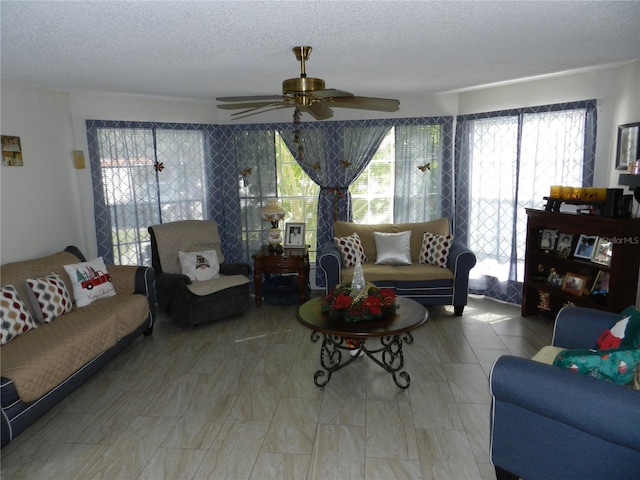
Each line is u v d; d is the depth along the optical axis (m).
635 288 3.49
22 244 3.88
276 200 5.11
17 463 2.40
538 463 1.95
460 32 2.50
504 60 3.28
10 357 2.67
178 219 5.20
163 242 4.62
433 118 5.04
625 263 3.42
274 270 4.87
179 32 2.40
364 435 2.59
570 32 2.58
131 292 4.00
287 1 1.96
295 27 2.34
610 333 2.28
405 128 5.12
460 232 5.07
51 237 4.25
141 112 4.86
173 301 4.31
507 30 2.49
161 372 3.44
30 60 3.03
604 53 3.18
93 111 4.63
